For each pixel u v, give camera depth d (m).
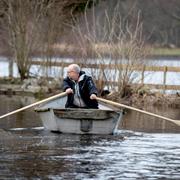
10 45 63.19
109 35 53.22
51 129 35.03
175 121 36.06
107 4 86.19
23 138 32.66
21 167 25.86
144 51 53.12
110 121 34.25
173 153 29.38
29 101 50.91
